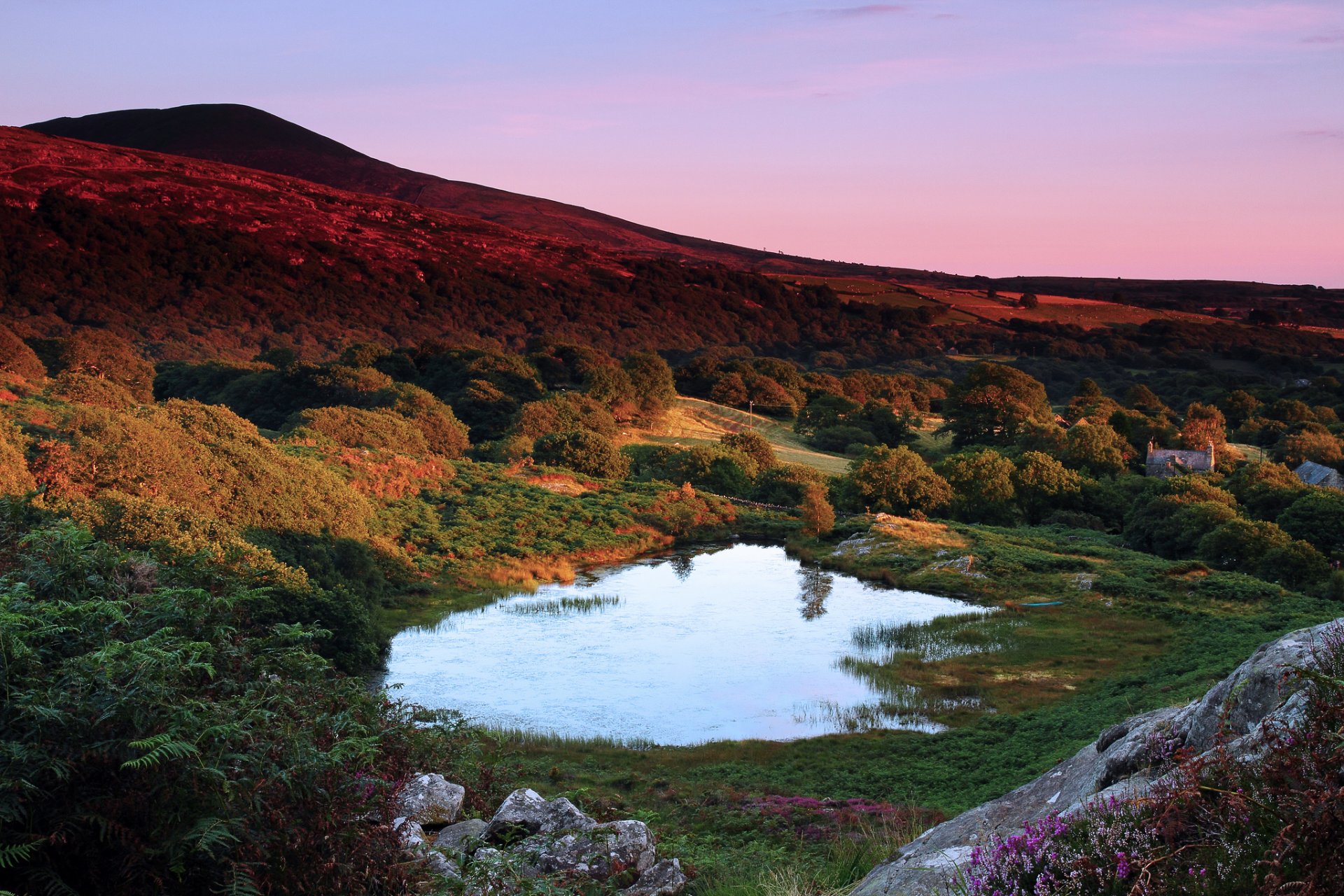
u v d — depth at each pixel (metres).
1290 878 4.09
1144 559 63.84
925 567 62.62
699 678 40.47
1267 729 4.83
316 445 78.75
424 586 55.75
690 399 154.12
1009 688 38.69
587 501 78.81
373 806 6.00
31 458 45.84
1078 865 4.54
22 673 4.98
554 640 46.56
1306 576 59.91
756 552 72.44
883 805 23.08
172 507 38.31
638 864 8.74
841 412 141.62
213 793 4.88
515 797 9.54
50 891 4.39
